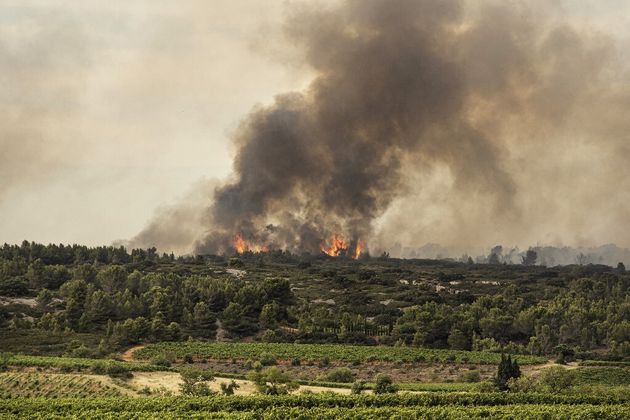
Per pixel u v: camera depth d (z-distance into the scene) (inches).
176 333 7426.2
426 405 4350.4
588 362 6555.1
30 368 5462.6
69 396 4731.8
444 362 6653.5
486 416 3971.5
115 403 4180.6
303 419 3838.6
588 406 4212.6
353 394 4682.6
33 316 7824.8
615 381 5949.8
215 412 3927.2
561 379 5054.1
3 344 6510.8
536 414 3914.9
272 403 4259.4
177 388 5108.3
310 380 5777.6
